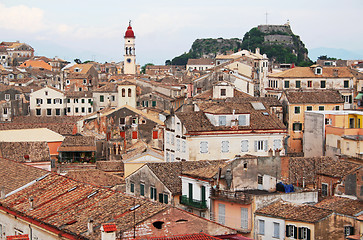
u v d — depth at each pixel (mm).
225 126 108125
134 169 110375
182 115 109375
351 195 82312
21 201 68625
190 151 105625
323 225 67688
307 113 122000
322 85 165875
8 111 196750
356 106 163250
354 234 67938
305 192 77875
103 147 132250
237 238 54750
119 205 58875
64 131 157000
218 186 77688
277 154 100188
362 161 103750
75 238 54531
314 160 90188
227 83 163000
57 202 65125
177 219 54000
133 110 150375
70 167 121750
